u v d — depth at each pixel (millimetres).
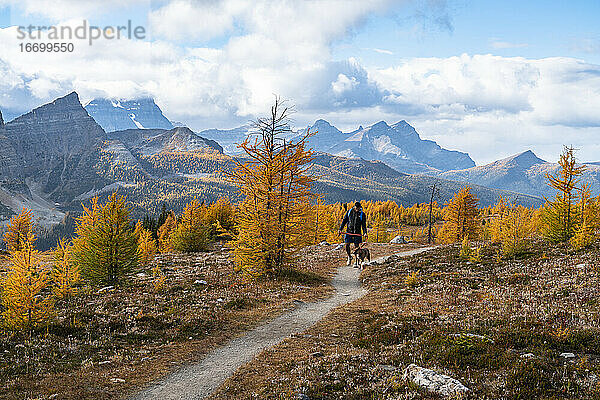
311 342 14297
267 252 26828
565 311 15062
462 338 12195
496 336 12547
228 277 28109
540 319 14281
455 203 59906
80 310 19453
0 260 34219
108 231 26391
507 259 29000
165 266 34594
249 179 26578
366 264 33938
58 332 15984
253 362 12523
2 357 13156
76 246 26547
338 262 36125
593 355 10984
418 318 16156
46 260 23906
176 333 16047
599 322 13406
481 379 9734
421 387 9406
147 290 24328
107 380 11508
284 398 9367
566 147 32156
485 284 22609
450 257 32812
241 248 26797
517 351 11453
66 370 12273
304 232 27172
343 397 9383
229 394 10273
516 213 32344
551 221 32312
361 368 11031
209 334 16109
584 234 27688
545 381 9367
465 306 17750
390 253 43500
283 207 26766
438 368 10391
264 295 22328
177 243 47656
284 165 26188
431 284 23734
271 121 26266
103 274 26219
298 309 19750
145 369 12375
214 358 13391
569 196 31875
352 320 17188
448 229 61156
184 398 10250
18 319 15984
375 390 9547
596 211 31422
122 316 18188
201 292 23344
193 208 63062
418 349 12102
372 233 80375
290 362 12070
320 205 53469
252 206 26641
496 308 16750
